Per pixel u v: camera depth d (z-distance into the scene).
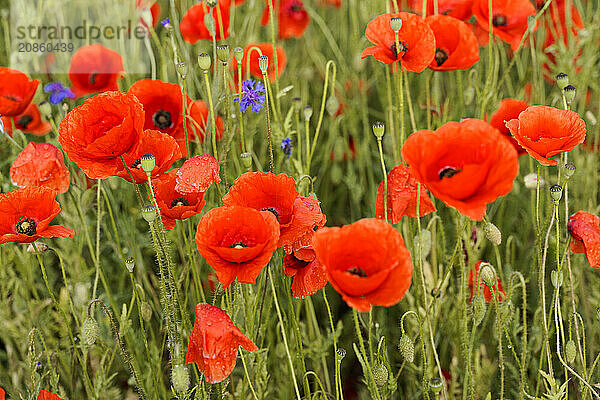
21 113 1.39
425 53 1.26
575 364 1.38
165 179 1.21
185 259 1.38
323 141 1.73
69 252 1.44
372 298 1.11
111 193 1.49
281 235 1.15
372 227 1.11
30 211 1.21
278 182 1.16
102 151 1.18
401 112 1.32
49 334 1.42
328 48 2.04
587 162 1.50
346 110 1.67
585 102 1.62
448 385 1.39
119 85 1.56
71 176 1.38
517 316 1.34
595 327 1.39
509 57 1.76
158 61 1.75
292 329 1.34
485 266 1.23
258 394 1.31
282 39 1.88
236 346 1.14
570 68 1.54
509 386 1.39
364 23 1.79
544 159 1.18
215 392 1.32
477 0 1.39
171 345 1.19
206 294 1.42
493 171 1.11
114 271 1.53
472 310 1.33
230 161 1.44
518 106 1.31
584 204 1.48
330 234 1.11
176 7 1.76
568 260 1.26
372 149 1.69
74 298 1.40
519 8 1.40
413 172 1.12
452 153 1.13
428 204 1.21
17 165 1.27
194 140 1.37
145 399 1.26
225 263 1.12
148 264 1.50
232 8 1.57
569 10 1.54
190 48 1.66
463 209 1.11
